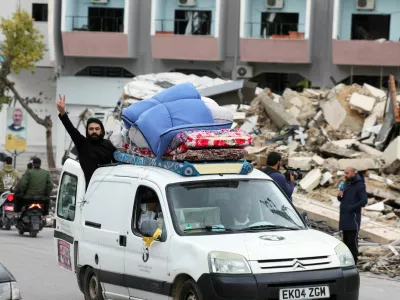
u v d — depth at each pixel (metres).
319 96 74.81
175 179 21.77
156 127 22.75
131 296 22.36
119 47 109.81
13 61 98.69
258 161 57.22
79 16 111.69
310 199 49.28
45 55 116.62
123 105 75.12
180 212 21.20
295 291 19.61
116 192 23.39
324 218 44.56
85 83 112.06
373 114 67.50
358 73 106.81
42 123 99.31
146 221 21.58
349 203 34.62
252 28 108.69
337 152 56.56
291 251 20.00
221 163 22.31
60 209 26.83
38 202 46.00
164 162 22.45
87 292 24.69
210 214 21.36
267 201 22.14
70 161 26.88
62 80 112.69
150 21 112.25
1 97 99.88
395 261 35.75
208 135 21.92
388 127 58.91
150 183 22.05
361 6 105.25
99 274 23.66
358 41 103.56
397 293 29.28
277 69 109.19
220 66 111.06
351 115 68.31
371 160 52.94
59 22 112.88
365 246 38.53
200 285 19.62
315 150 60.62
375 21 106.12
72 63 113.38
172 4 110.81
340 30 106.38
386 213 46.88
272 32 108.31
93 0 111.25
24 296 27.62
